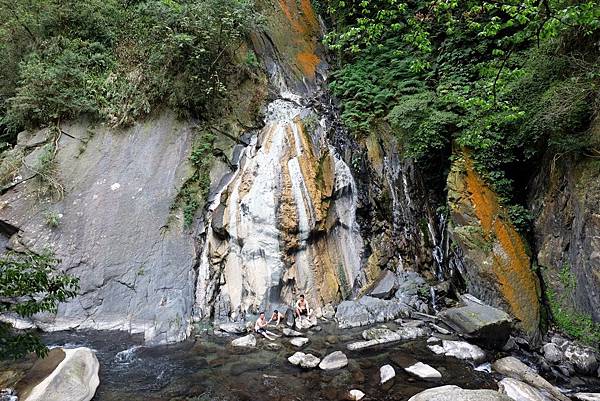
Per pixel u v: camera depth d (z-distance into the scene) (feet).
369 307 28.94
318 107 43.52
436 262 33.60
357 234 34.94
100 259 29.09
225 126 37.93
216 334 26.18
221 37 38.68
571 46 27.45
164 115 36.81
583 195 25.12
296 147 36.24
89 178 32.63
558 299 26.63
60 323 26.12
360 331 26.71
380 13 29.78
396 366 21.90
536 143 30.71
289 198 32.78
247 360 22.66
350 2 53.52
